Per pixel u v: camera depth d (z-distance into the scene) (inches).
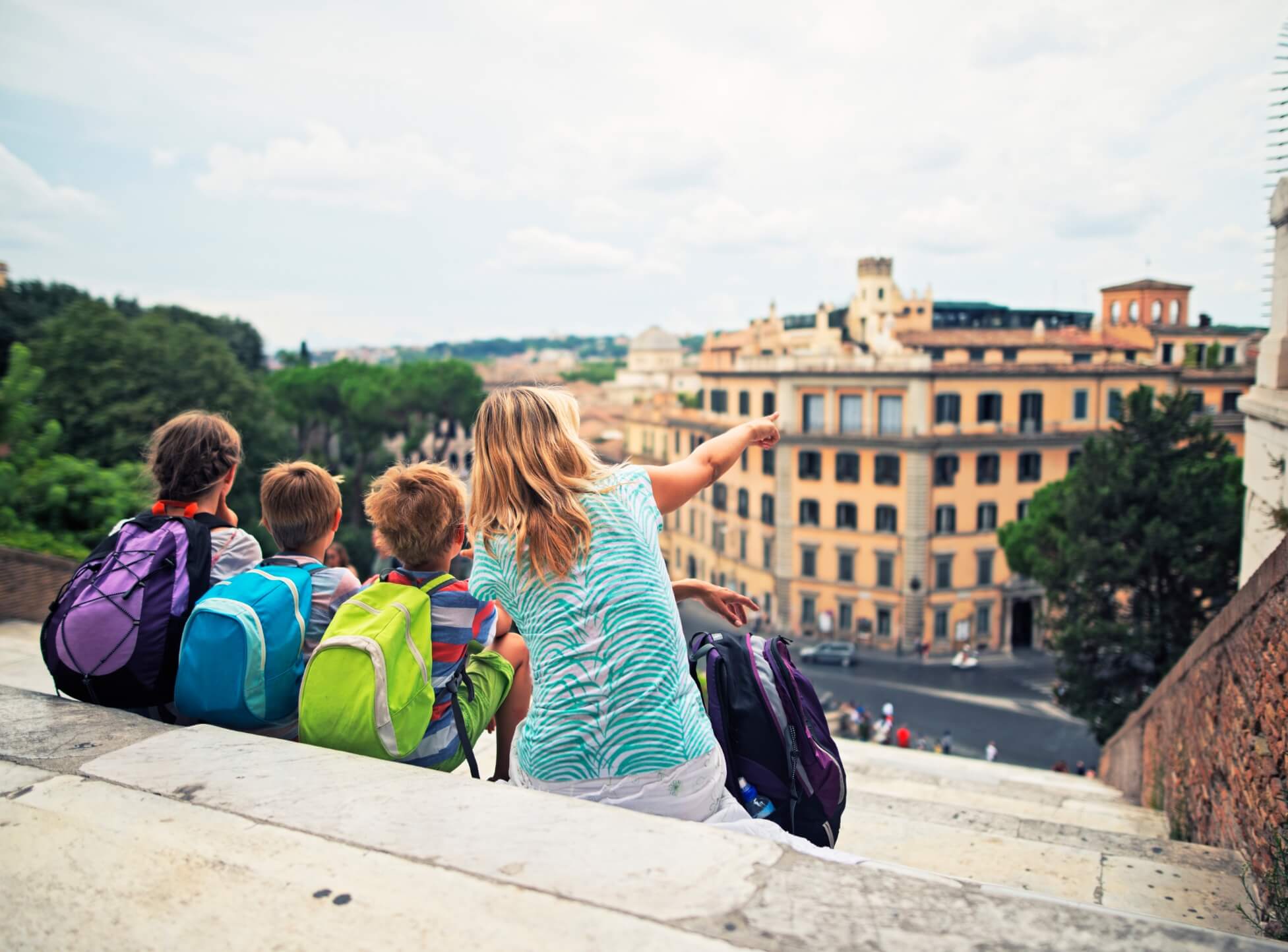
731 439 105.9
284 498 121.3
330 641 96.4
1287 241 248.5
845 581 1807.3
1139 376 1822.1
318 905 67.1
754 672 102.9
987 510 1743.4
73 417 1138.0
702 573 2285.9
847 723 1127.6
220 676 103.0
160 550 113.6
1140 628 800.3
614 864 70.6
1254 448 272.4
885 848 181.8
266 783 86.8
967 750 1258.6
